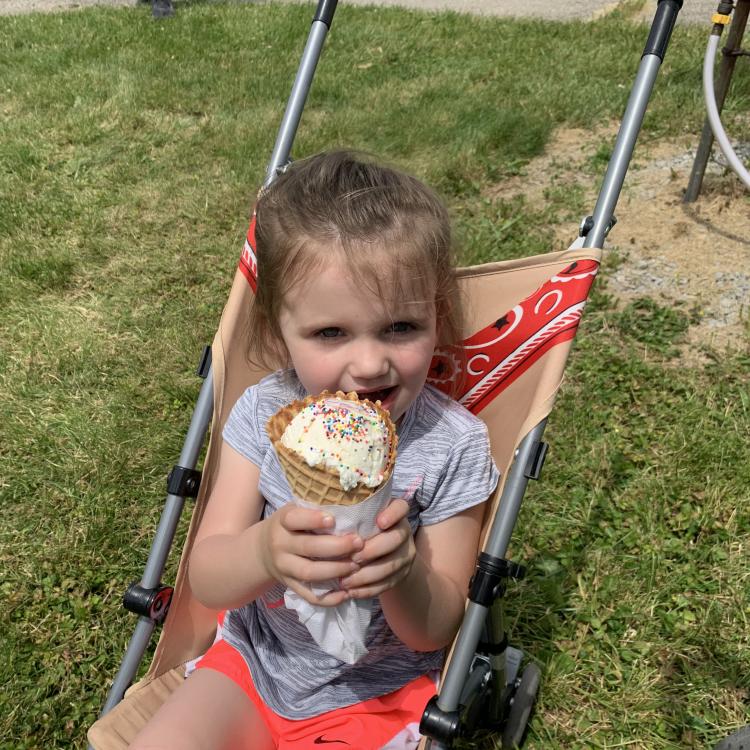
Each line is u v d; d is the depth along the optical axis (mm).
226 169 1627
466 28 2350
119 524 894
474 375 600
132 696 550
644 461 945
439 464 538
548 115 1727
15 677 746
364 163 559
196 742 491
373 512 434
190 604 601
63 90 1979
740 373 1062
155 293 1287
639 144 1591
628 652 750
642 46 2088
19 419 1031
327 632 456
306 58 697
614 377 1064
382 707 517
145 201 1525
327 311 502
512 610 791
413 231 511
